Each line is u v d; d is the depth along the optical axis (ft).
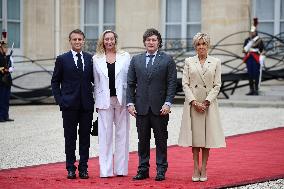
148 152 67.31
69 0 175.01
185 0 167.84
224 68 159.22
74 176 67.36
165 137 66.64
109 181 65.82
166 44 169.17
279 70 150.61
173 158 80.38
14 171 71.97
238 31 160.86
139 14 168.66
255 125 109.09
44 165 76.07
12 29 170.19
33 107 144.97
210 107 65.62
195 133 65.31
